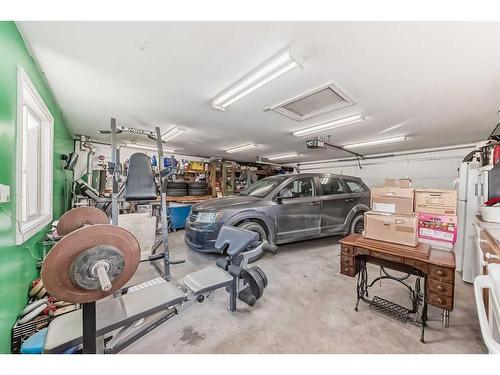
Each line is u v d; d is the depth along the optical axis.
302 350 1.54
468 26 1.51
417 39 1.67
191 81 2.43
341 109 3.24
